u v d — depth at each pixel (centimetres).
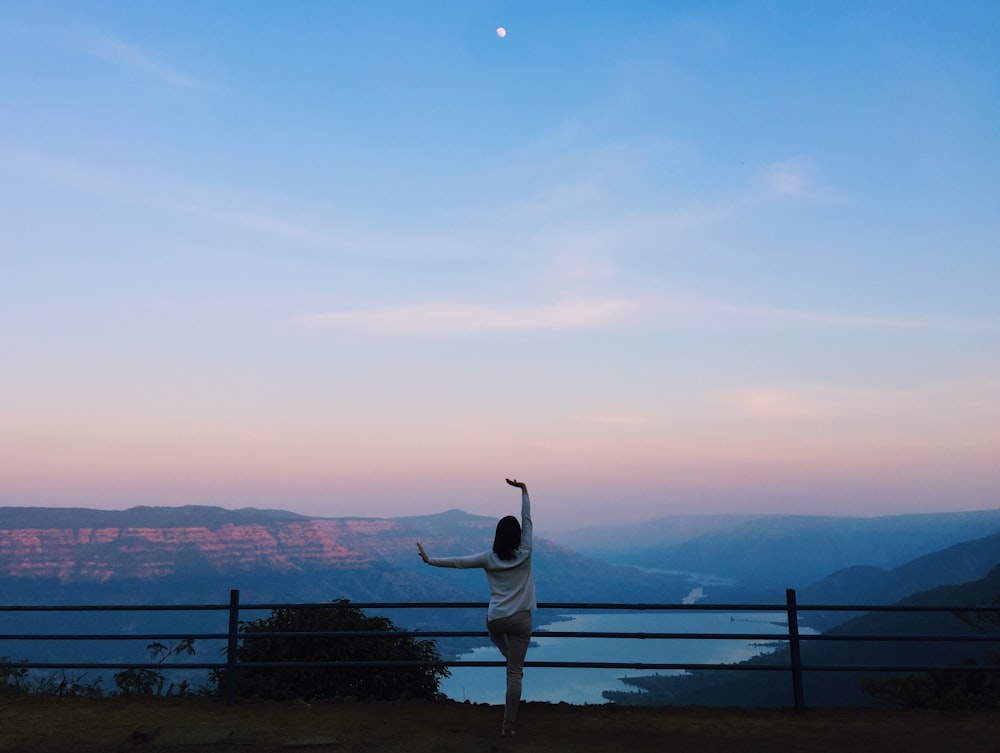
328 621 910
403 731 711
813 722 777
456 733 705
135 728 717
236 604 844
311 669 883
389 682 896
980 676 978
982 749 678
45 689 917
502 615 670
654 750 663
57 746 654
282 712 791
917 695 982
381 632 801
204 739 673
